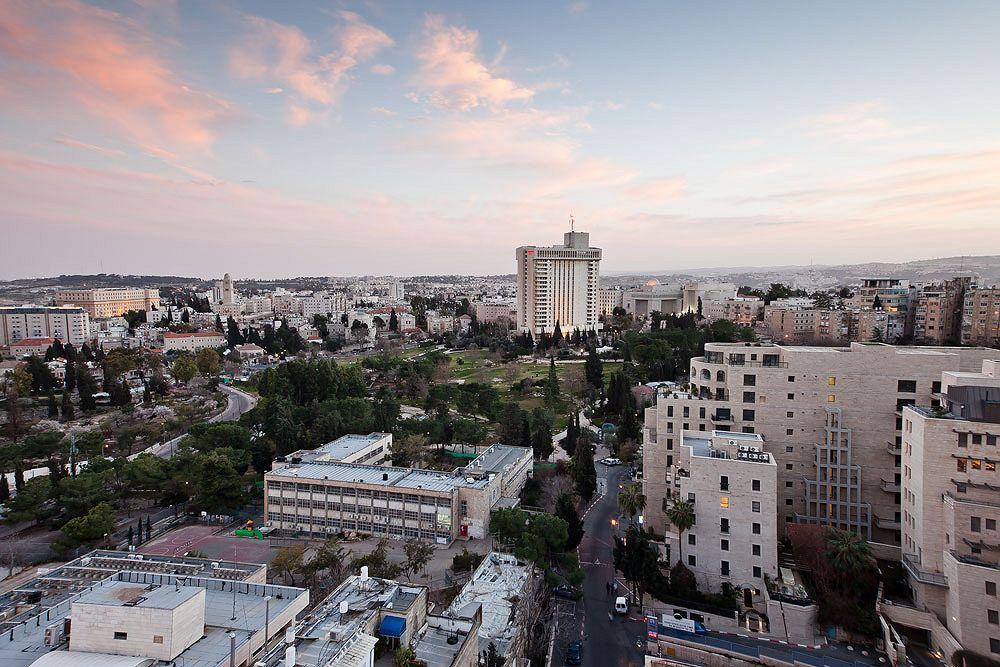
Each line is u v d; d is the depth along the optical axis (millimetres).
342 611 70875
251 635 68438
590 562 131000
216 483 152125
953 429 101500
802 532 116438
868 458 126625
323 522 148125
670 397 137625
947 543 100750
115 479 162500
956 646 91125
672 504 118500
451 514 138500
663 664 94062
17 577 121812
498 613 94812
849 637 101375
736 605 107438
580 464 162500
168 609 63031
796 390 130500
